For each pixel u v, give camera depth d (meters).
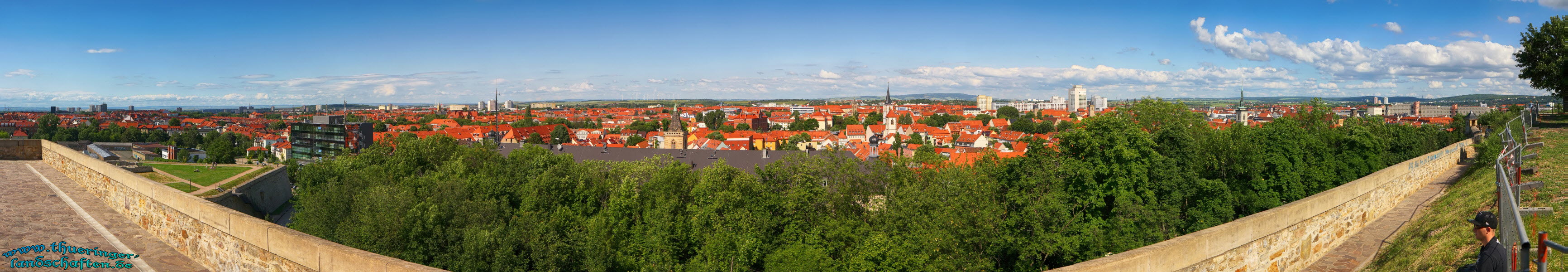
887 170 63.22
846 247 51.88
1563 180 27.94
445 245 40.03
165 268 19.42
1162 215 44.09
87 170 30.83
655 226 56.06
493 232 40.16
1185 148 50.78
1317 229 25.25
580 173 70.69
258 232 16.91
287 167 83.50
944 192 51.38
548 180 65.44
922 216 47.06
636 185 67.62
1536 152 35.16
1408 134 73.12
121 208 26.27
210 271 19.34
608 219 58.19
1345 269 24.44
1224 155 55.53
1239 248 19.98
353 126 184.00
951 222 42.47
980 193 43.72
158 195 22.53
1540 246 9.91
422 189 56.41
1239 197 53.38
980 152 129.75
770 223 55.66
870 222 56.56
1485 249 12.29
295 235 15.82
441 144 83.62
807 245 52.38
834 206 57.12
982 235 40.16
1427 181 43.84
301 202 59.41
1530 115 62.94
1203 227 46.94
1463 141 57.47
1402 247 24.09
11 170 36.84
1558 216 21.11
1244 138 57.06
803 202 56.53
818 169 61.72
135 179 24.56
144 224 24.02
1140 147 45.38
